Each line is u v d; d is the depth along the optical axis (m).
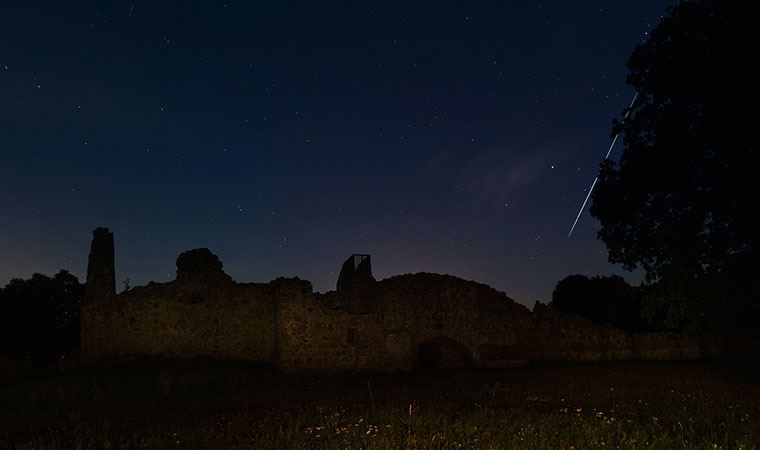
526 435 9.55
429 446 9.10
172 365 24.52
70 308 38.66
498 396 15.39
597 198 23.27
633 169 21.77
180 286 27.44
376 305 29.88
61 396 16.55
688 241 20.17
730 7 19.08
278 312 25.64
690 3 20.44
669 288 21.66
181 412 13.94
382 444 9.09
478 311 30.72
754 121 18.05
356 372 25.70
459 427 10.30
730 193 18.91
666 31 20.91
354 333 26.28
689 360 31.69
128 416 13.44
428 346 31.30
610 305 43.91
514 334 31.02
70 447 9.84
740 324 30.38
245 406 14.91
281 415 12.85
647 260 22.09
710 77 19.28
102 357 27.03
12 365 27.19
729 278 20.16
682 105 20.50
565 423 10.76
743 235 19.34
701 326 22.81
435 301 30.16
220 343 27.11
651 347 33.00
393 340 26.95
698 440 9.35
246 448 9.27
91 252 28.73
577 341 32.28
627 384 17.47
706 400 13.66
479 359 29.84
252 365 26.02
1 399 16.77
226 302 27.59
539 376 21.56
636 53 21.97
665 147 20.66
